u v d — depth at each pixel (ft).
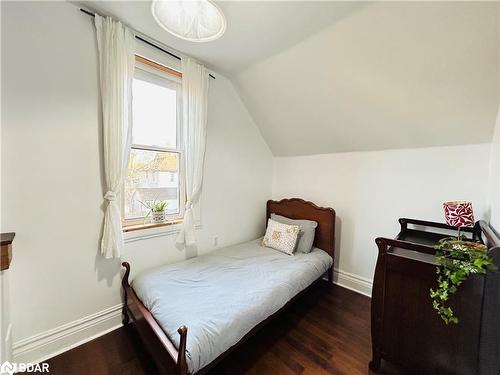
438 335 4.02
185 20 4.66
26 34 4.53
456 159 6.36
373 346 4.75
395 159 7.44
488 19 4.12
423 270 4.11
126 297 5.98
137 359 5.03
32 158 4.71
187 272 6.28
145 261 6.61
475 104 5.34
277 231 8.59
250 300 5.02
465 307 3.74
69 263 5.27
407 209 7.26
